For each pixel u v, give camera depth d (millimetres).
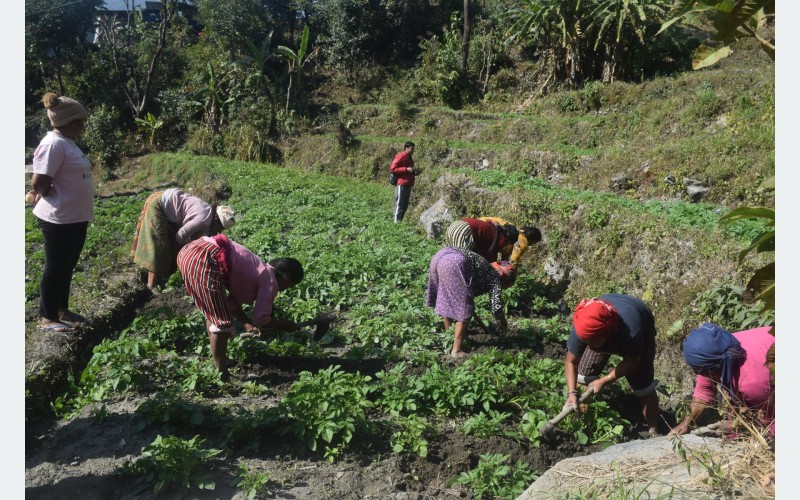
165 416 5406
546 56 25500
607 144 20266
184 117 30391
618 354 5320
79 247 6691
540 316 9117
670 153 15367
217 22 32344
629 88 21734
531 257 10445
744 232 8719
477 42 28359
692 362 4520
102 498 4609
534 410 5715
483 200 12109
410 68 31906
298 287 8992
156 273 8219
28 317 7609
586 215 9812
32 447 5242
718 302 7180
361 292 9266
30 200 6516
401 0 33781
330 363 6922
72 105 6312
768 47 2955
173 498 4551
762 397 4277
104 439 5348
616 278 9000
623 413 6195
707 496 3611
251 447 5152
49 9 31125
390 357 6969
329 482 4820
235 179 20453
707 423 5816
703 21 3145
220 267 5957
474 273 7031
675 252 8367
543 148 19703
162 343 7160
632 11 22297
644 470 4059
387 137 26297
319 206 16125
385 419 5695
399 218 14078
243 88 29812
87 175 6504
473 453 5340
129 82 33344
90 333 7379
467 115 25406
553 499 3945
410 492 4789
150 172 25516
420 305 8602
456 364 6914
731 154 14289
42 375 6172
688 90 20375
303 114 29344
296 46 34188
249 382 6238
